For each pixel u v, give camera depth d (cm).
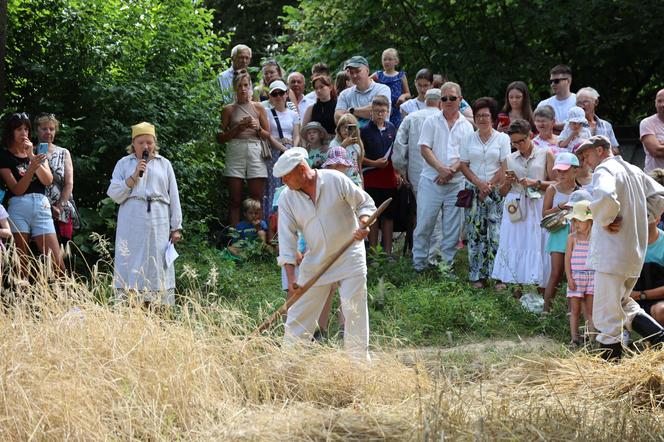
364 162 1259
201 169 1356
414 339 980
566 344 968
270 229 1284
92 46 1285
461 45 1858
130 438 584
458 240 1231
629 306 845
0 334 649
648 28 1831
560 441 573
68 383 602
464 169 1188
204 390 656
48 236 1024
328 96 1322
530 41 1892
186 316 735
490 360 834
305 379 700
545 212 1082
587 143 865
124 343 678
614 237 821
